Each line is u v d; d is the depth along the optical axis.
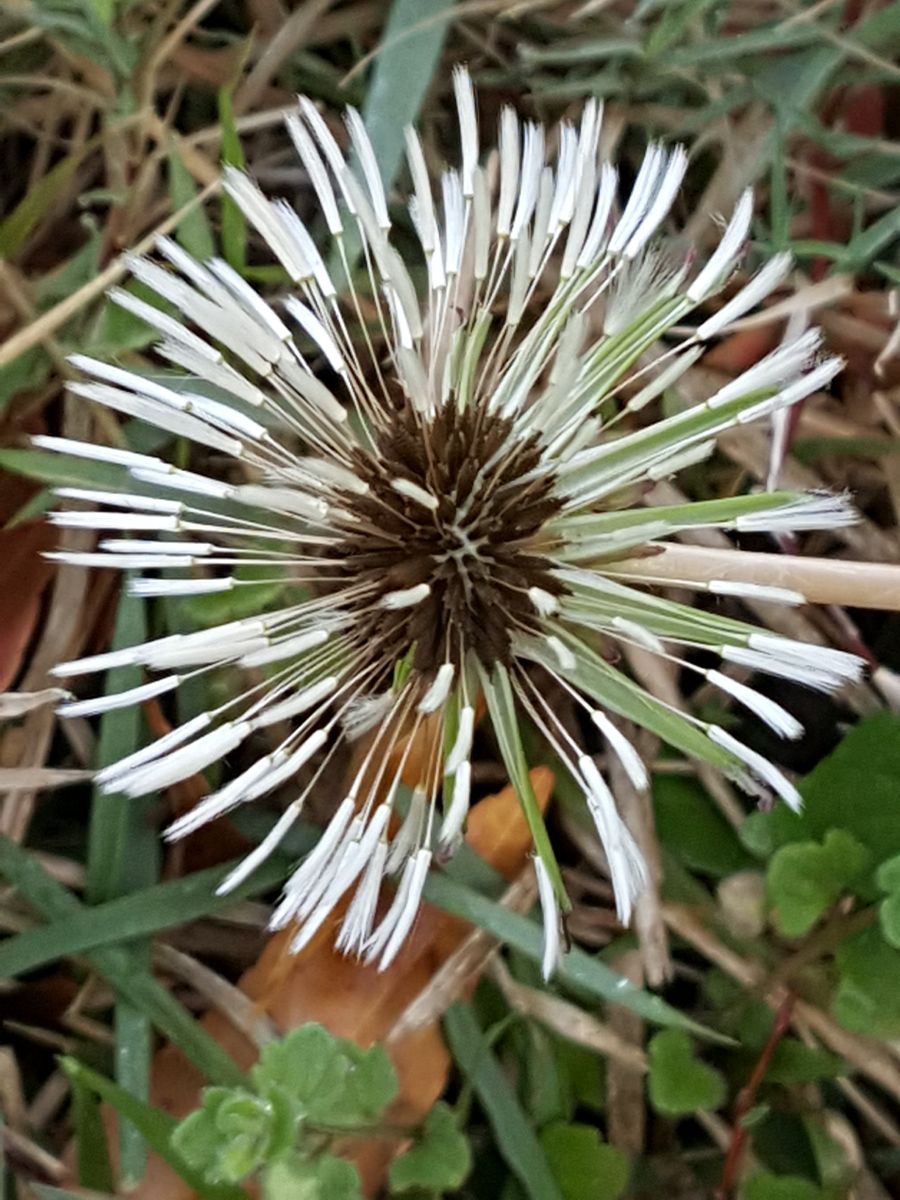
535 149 0.05
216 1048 0.05
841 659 0.05
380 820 0.05
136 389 0.05
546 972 0.05
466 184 0.05
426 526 0.05
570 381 0.05
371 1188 0.05
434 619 0.05
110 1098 0.05
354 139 0.05
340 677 0.05
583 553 0.05
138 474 0.05
